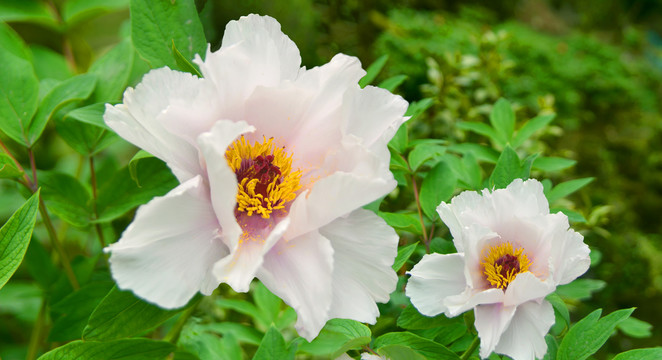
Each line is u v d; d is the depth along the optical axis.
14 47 1.13
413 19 1.81
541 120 1.10
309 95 0.82
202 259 0.79
